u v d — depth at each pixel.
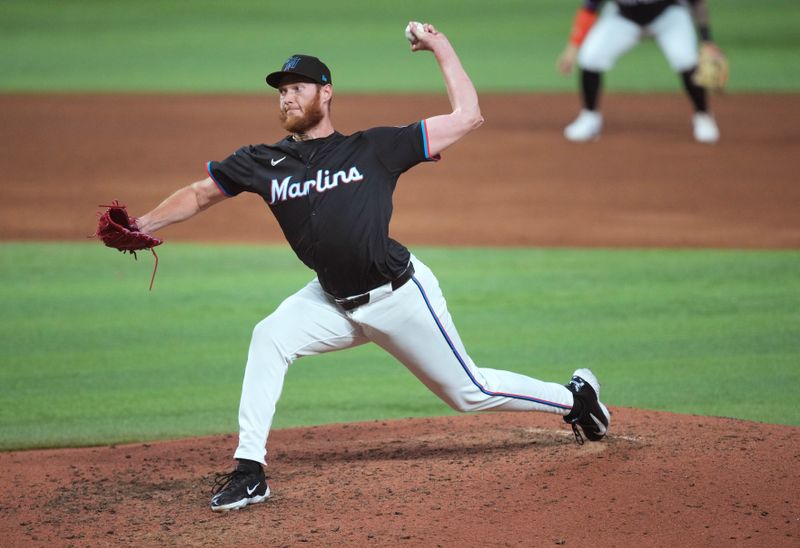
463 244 35.72
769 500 15.20
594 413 17.36
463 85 15.43
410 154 15.16
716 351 24.58
